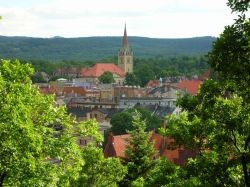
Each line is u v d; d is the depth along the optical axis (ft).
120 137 313.53
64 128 99.91
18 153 80.59
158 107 581.12
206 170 85.56
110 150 306.55
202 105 86.53
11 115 80.79
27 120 83.30
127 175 209.26
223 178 84.53
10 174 81.76
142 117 487.61
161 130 102.17
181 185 94.07
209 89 83.10
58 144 92.07
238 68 66.28
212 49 66.95
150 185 113.19
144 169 210.59
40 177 83.82
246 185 80.69
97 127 100.94
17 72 96.68
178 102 88.89
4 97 82.48
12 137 80.12
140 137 214.69
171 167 110.63
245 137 84.99
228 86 77.30
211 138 88.69
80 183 168.96
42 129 92.22
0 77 83.46
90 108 599.98
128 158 220.84
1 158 80.89
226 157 85.61
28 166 81.46
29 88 91.09
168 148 98.17
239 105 83.05
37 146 82.07
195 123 89.71
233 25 64.75
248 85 70.23
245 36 64.23
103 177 176.86
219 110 83.46
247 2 63.26
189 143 95.25
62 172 93.04
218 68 67.51
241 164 84.12
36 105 96.37
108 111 584.40
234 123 82.07
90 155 174.91
